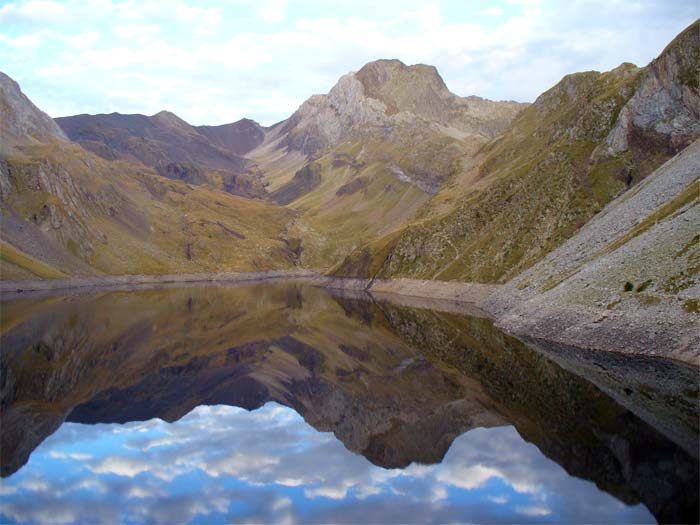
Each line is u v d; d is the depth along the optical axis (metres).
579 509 35.03
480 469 43.25
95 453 49.12
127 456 48.44
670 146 151.25
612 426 49.22
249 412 64.12
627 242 97.88
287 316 161.12
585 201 156.38
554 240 152.50
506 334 107.25
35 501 38.84
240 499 39.19
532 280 126.94
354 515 36.47
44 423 57.91
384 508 37.31
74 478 43.12
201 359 98.38
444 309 160.50
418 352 99.50
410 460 46.59
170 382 79.50
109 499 39.03
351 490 40.62
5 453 49.19
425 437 52.44
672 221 90.44
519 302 121.69
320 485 41.59
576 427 50.66
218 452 49.66
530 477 40.69
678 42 156.62
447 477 42.25
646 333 75.75
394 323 139.50
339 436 54.00
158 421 59.88
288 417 61.88
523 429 51.62
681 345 70.31
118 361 92.88
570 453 44.75
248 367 91.94
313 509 37.41
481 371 79.44
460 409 61.19
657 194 107.62
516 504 36.53
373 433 54.78
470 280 181.12
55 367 85.06
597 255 105.75
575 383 65.38
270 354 103.62
